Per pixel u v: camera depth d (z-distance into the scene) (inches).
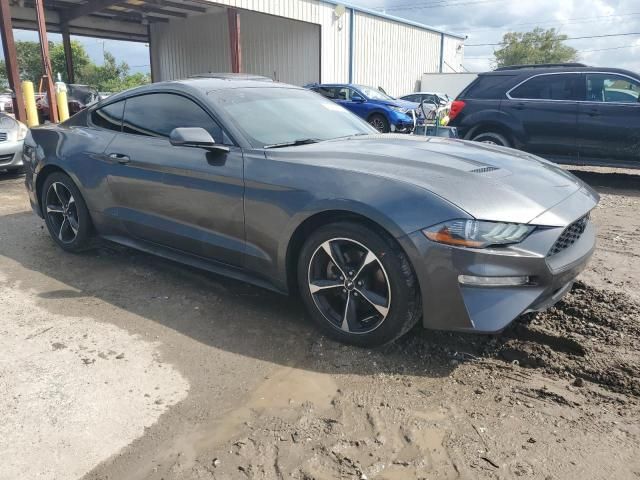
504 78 326.0
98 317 133.0
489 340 119.6
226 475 80.3
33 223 221.0
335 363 111.8
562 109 304.7
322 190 112.7
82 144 167.6
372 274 111.9
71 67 954.1
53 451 85.4
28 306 139.2
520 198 106.3
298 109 153.3
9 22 473.7
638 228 217.8
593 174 359.9
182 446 86.7
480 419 93.0
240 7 681.6
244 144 129.5
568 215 107.9
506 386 103.1
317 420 93.0
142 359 113.1
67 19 877.2
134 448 86.3
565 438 87.7
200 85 148.8
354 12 879.1
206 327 128.0
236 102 143.2
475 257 98.7
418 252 101.4
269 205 120.8
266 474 80.4
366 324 115.0
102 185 161.0
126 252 183.0
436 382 104.8
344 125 157.2
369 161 118.0
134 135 156.0
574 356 112.5
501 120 322.3
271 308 138.3
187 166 136.1
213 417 94.2
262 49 907.4
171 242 147.2
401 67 1044.5
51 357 113.3
